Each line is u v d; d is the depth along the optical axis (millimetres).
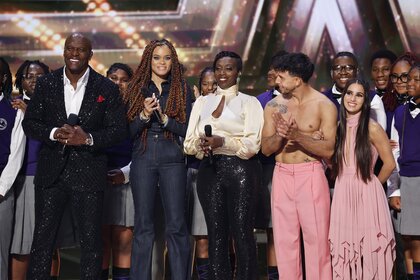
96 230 17000
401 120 18703
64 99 17047
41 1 28047
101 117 17172
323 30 28641
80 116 17016
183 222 17750
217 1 28391
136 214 17688
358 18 28578
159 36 28359
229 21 28422
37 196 17078
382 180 17125
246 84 28516
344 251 16828
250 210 17188
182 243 17688
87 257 16938
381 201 16891
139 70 18172
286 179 17250
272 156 19188
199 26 28375
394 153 18781
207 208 17312
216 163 17266
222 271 17141
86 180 16891
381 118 18516
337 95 19469
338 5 28578
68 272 23938
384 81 21250
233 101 17594
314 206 16984
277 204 17344
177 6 28406
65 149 16859
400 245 20656
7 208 18062
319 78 28609
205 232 19594
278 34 28516
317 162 17203
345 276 16812
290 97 17516
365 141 16906
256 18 28422
